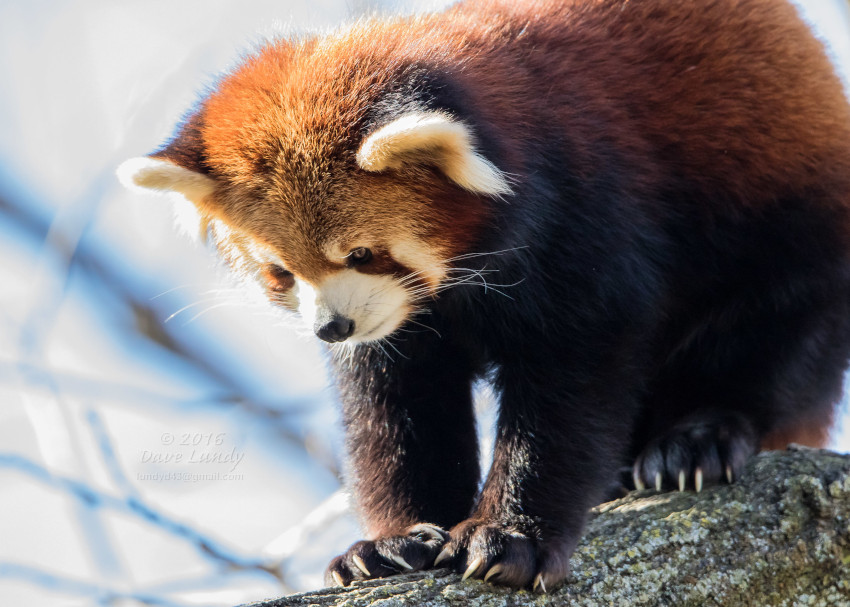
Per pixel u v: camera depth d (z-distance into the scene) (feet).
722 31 35.42
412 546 29.01
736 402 35.37
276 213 29.66
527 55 32.24
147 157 31.32
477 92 29.78
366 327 30.12
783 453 29.30
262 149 29.76
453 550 27.94
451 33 31.83
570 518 29.35
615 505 30.35
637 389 32.09
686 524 27.07
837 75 37.96
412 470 34.71
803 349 35.50
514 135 29.91
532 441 30.48
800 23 37.52
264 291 32.50
